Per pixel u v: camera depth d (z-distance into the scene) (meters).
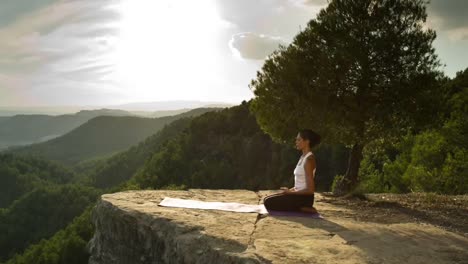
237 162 85.94
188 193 9.66
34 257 60.09
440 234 5.75
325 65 9.83
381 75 9.82
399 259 4.50
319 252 4.68
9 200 159.50
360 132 10.23
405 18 9.90
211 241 5.38
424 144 20.30
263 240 5.19
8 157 191.88
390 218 7.34
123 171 169.88
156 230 6.50
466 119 16.78
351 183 10.56
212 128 99.00
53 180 191.12
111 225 7.67
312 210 6.92
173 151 96.12
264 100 10.92
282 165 73.56
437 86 10.05
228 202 8.39
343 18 9.86
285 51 10.70
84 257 50.16
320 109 9.93
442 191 17.14
